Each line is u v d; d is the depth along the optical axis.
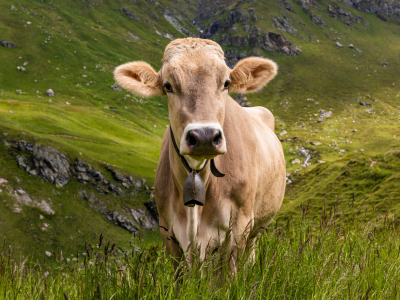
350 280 3.35
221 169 3.90
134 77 3.83
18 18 167.12
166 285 3.14
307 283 3.35
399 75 189.88
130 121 121.06
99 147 79.81
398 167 38.88
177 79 3.18
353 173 41.56
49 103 116.06
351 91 173.50
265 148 5.13
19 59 142.88
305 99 166.50
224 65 3.30
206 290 3.05
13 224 51.19
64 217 55.72
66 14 195.38
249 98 166.62
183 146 2.92
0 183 56.19
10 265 3.76
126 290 3.17
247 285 3.19
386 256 4.07
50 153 62.62
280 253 3.74
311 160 112.94
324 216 4.47
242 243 3.98
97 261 3.37
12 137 62.91
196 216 3.65
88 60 154.25
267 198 5.19
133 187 65.38
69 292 3.32
